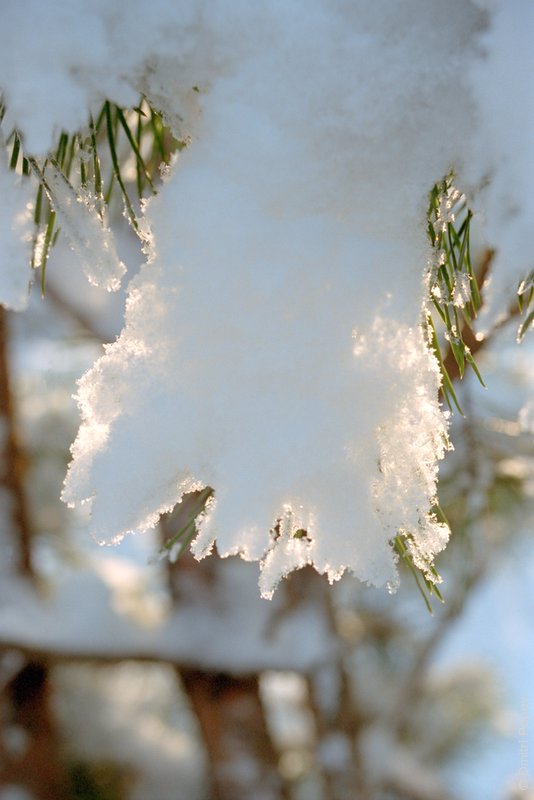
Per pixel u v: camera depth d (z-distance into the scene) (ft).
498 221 2.17
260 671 6.98
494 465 5.55
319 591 7.09
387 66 2.13
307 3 2.12
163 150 2.35
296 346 2.17
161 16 2.10
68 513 7.54
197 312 2.18
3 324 6.73
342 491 2.19
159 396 2.19
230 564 7.10
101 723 8.75
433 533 2.24
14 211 2.29
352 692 7.36
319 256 2.17
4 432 6.86
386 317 2.18
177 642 6.92
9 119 2.13
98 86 2.13
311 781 8.20
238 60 2.13
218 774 7.37
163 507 2.21
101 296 5.99
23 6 2.09
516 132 2.13
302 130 2.15
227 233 2.17
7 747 7.40
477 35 2.14
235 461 2.17
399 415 2.19
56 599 6.97
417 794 7.82
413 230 2.19
